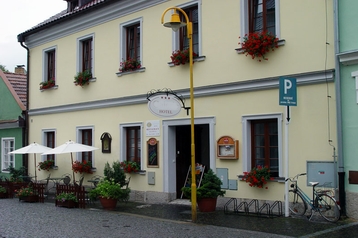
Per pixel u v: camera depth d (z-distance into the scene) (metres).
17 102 21.28
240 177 12.04
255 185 11.53
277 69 11.48
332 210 10.26
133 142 15.57
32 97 20.41
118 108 15.92
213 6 12.98
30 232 9.61
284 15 11.39
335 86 10.35
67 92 18.25
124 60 15.75
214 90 12.78
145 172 14.74
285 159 10.83
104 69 16.50
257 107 11.84
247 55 12.05
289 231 9.22
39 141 19.92
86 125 17.27
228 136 12.35
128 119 15.50
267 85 11.60
